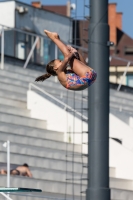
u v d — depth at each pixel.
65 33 85.50
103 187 37.97
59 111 53.19
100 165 38.06
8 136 47.75
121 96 65.62
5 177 41.88
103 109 38.34
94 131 38.25
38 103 54.00
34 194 41.75
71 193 45.16
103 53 38.44
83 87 26.50
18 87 55.66
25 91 55.97
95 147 38.16
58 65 26.81
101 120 38.28
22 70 59.47
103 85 38.38
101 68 38.38
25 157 46.06
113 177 49.88
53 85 58.69
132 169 50.97
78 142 52.00
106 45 38.50
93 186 38.03
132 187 49.56
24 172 43.38
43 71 62.38
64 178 46.66
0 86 54.56
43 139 49.62
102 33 38.41
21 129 49.78
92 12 38.62
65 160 48.16
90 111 38.47
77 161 49.62
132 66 96.56
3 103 53.06
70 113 52.81
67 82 26.50
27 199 40.97
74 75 26.53
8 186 39.91
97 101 38.31
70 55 26.48
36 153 47.97
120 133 55.00
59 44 26.73
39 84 57.69
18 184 42.31
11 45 75.50
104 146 38.19
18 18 79.38
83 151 51.25
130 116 59.78
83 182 46.94
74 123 52.38
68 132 47.47
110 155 51.81
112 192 45.88
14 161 45.34
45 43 78.12
